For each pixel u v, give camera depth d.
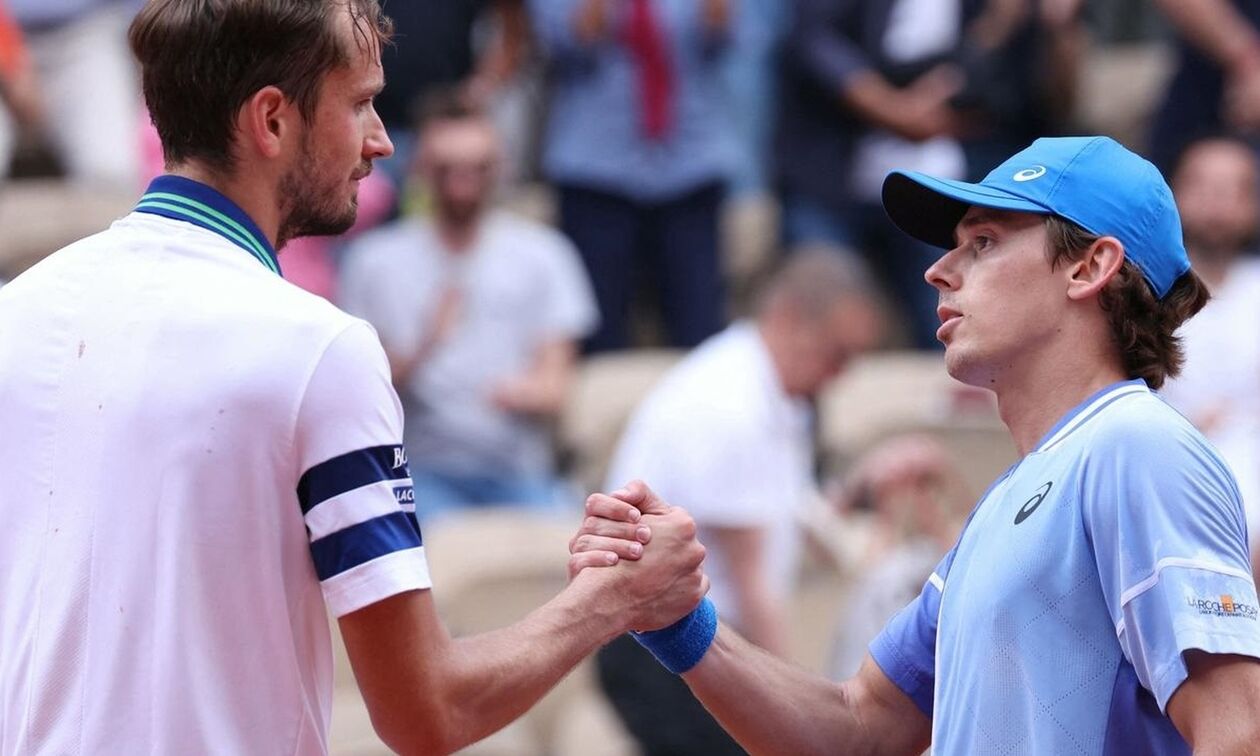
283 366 8.38
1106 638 8.54
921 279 27.23
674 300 25.98
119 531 8.40
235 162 8.77
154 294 8.61
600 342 25.75
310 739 8.53
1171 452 8.44
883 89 26.64
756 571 17.11
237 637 8.34
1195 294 9.39
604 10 25.27
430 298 22.81
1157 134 27.45
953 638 9.05
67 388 8.62
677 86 25.58
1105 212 9.08
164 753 8.26
